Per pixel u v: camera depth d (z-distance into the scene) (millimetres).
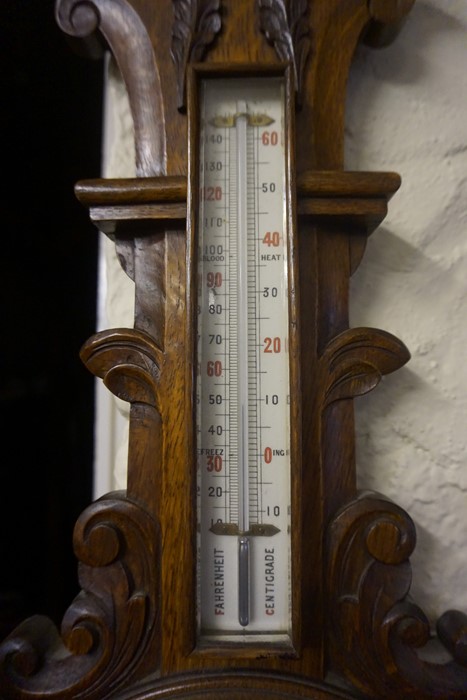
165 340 207
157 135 215
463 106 237
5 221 471
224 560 203
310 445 204
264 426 208
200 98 205
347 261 214
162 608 200
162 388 205
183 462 203
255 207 212
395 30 220
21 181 442
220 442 207
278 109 213
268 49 209
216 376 209
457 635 200
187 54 208
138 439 209
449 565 223
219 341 209
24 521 433
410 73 238
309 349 207
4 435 448
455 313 230
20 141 409
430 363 228
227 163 212
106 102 268
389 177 199
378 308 230
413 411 227
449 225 233
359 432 226
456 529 224
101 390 257
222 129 213
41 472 452
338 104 215
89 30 219
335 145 214
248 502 205
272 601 202
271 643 192
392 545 200
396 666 197
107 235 219
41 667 202
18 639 202
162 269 212
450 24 240
